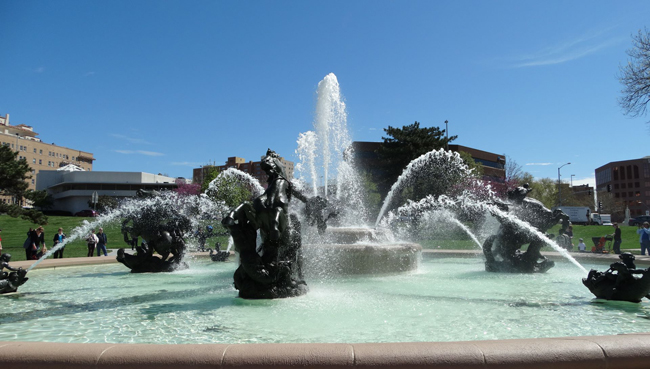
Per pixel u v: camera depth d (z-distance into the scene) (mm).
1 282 7699
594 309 5945
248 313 5688
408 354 2889
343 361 2840
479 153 75062
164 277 10453
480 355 2889
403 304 6262
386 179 45312
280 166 7402
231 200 30625
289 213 7445
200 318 5422
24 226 40312
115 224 39969
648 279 6219
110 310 6062
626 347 3006
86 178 87188
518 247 11023
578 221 55500
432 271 11266
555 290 7770
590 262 13867
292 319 5297
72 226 40969
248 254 6852
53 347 3070
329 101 15102
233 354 2908
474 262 14500
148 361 2893
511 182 51344
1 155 25469
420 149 42375
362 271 9828
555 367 2869
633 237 29453
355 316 5445
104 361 2908
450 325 4957
